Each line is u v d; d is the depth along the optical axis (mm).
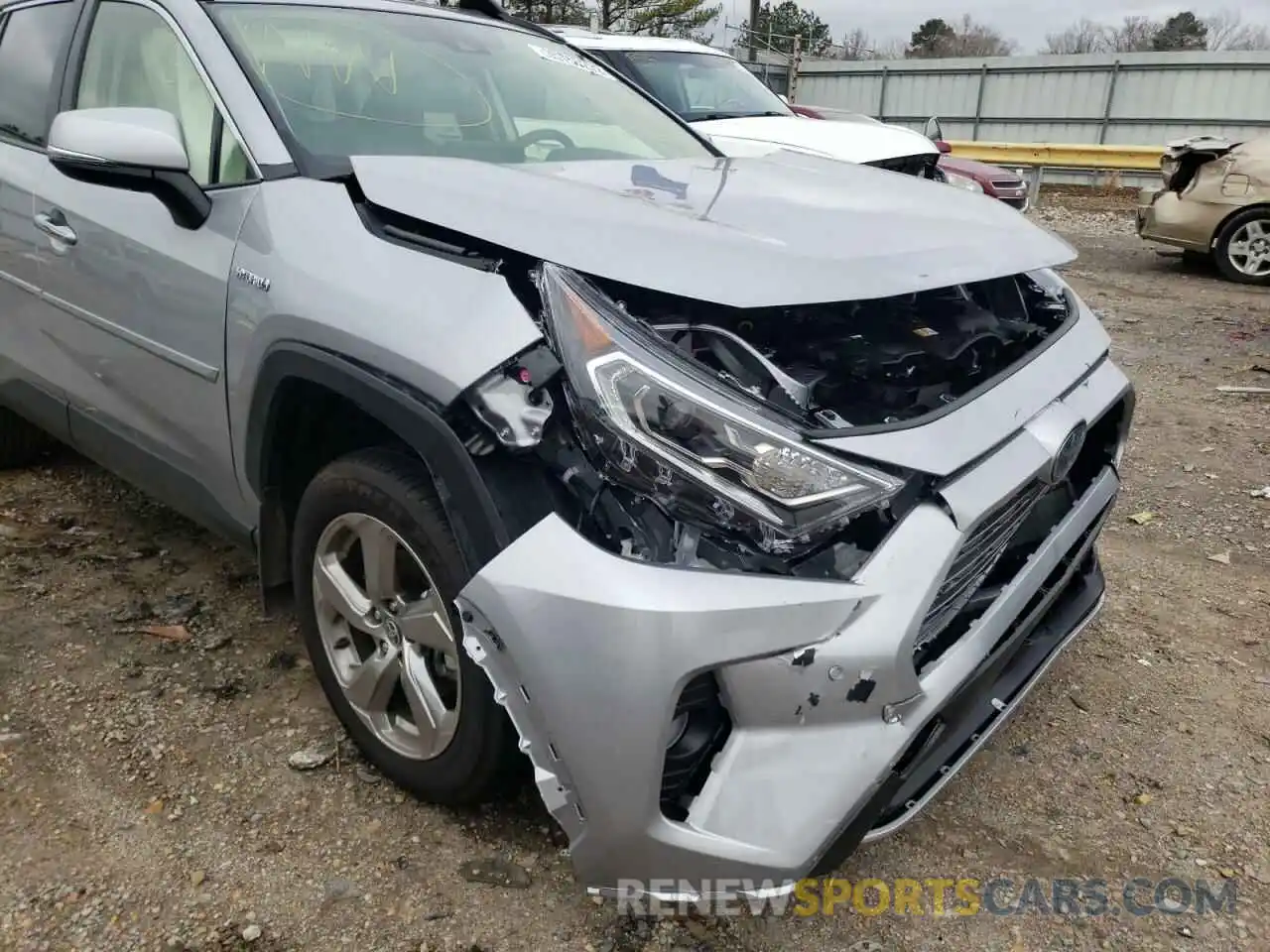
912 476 1764
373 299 1936
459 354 1771
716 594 1640
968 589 1943
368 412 1923
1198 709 2760
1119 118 18891
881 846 2248
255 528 2549
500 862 2133
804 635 1662
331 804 2281
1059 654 2391
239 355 2254
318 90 2576
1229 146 8859
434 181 2098
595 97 3271
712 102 8047
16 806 2236
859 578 1708
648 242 1882
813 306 2123
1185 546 3695
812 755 1700
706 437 1694
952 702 1877
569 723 1675
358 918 1991
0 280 3264
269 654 2834
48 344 3111
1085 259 10148
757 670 1657
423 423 1814
